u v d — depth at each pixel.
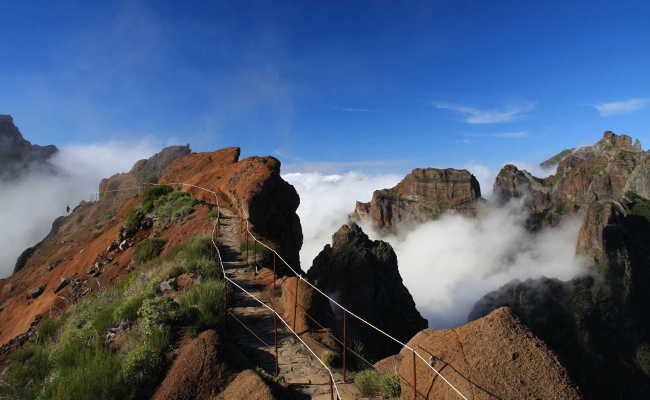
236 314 12.46
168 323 10.01
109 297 17.09
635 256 153.88
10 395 9.57
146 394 7.82
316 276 60.16
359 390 8.26
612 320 133.12
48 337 15.63
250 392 6.93
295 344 10.62
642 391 118.56
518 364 5.59
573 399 5.22
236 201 28.73
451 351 6.15
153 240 24.48
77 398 7.55
